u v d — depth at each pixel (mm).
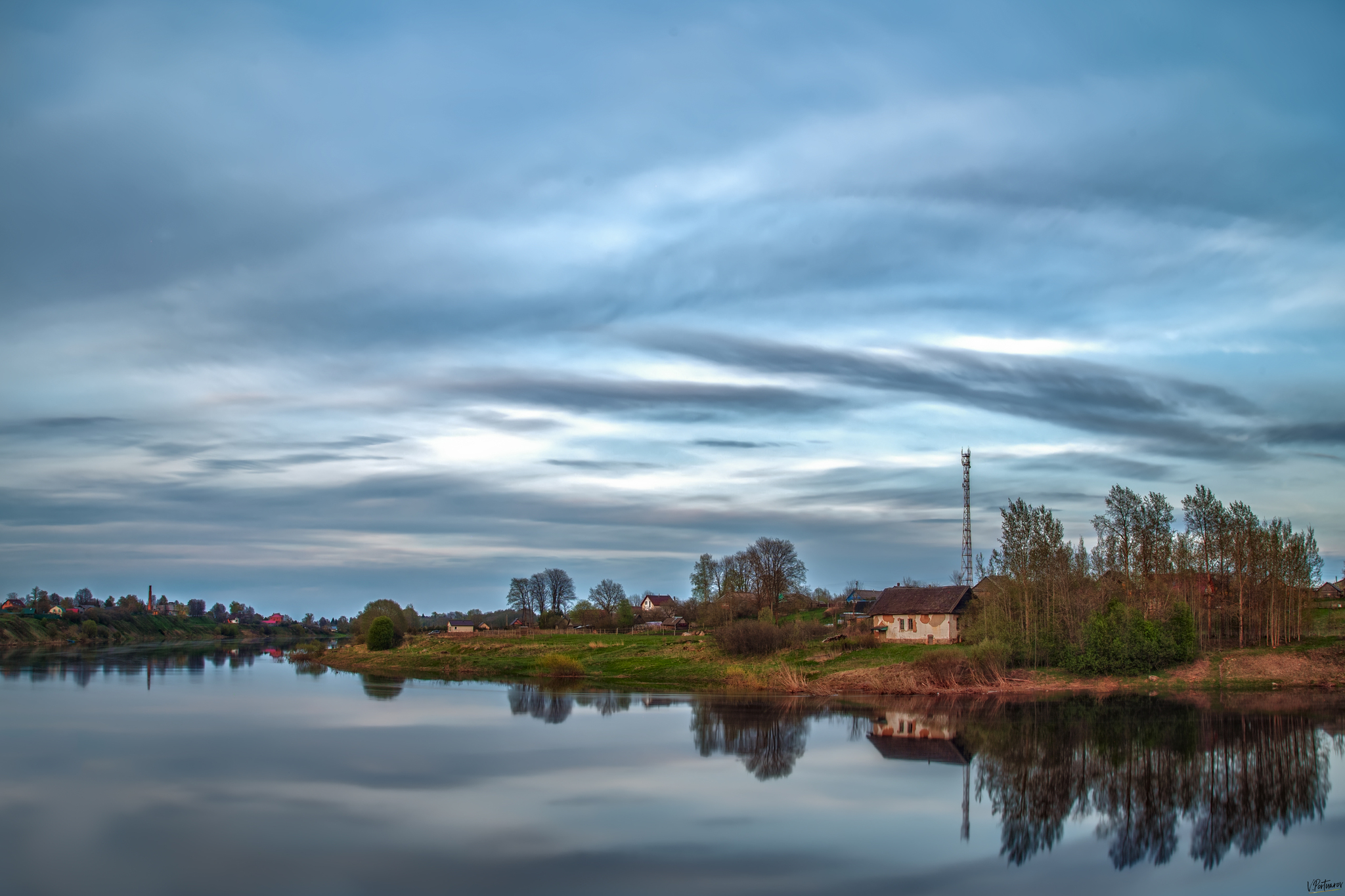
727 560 153875
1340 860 29578
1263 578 86500
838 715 60875
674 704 67812
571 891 25453
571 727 54844
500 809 34188
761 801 36000
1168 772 42062
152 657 137625
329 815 33062
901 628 101375
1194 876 28000
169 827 31312
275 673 101250
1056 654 80812
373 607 164000
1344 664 75000
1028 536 84375
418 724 56031
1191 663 78812
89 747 46688
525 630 176625
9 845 29234
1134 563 91812
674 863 28031
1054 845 30781
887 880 27016
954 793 37875
